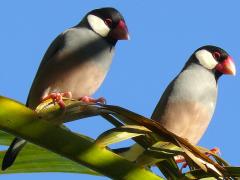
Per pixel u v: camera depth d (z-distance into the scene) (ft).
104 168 5.69
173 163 6.15
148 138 6.13
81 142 5.73
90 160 5.69
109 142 5.79
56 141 5.69
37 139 5.72
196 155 6.10
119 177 5.69
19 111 5.74
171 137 6.09
